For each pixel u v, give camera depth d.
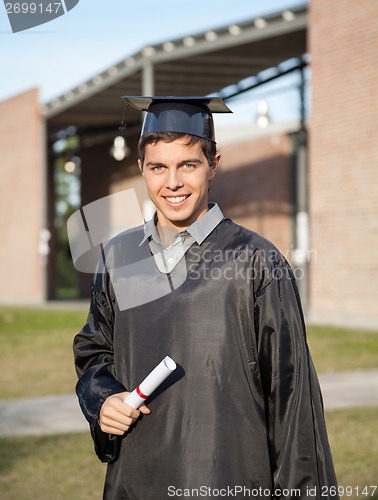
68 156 33.25
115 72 21.80
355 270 15.80
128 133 28.81
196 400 2.15
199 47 18.86
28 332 16.59
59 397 8.94
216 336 2.17
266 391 2.20
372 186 15.46
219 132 24.52
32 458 6.25
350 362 10.80
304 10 16.98
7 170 32.69
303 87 21.27
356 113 15.80
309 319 16.80
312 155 16.88
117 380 2.29
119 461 2.24
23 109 30.98
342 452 6.10
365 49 15.55
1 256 33.31
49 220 34.19
